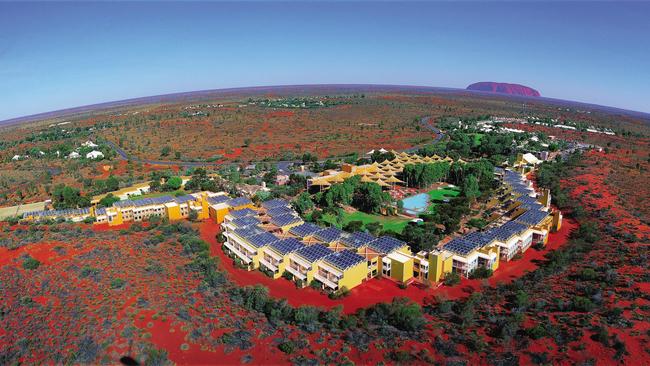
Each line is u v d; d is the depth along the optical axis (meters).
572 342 57.84
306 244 93.75
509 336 60.12
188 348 62.00
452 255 86.56
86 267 85.44
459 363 55.81
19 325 66.62
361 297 78.88
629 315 63.69
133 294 76.25
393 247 89.38
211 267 87.62
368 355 59.44
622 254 88.62
